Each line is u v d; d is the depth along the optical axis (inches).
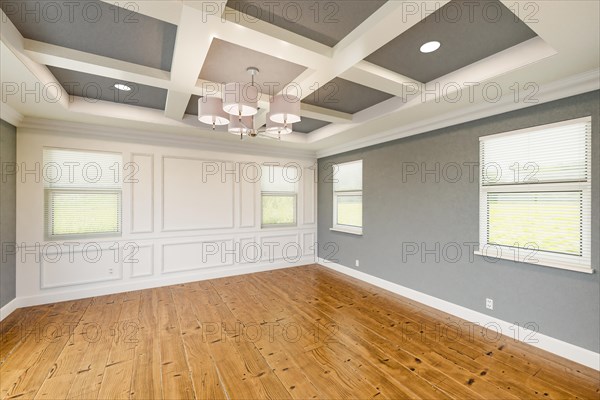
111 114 131.8
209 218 180.4
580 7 58.1
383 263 163.8
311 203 224.4
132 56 90.6
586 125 88.9
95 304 136.3
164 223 165.9
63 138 139.9
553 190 96.1
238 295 151.0
